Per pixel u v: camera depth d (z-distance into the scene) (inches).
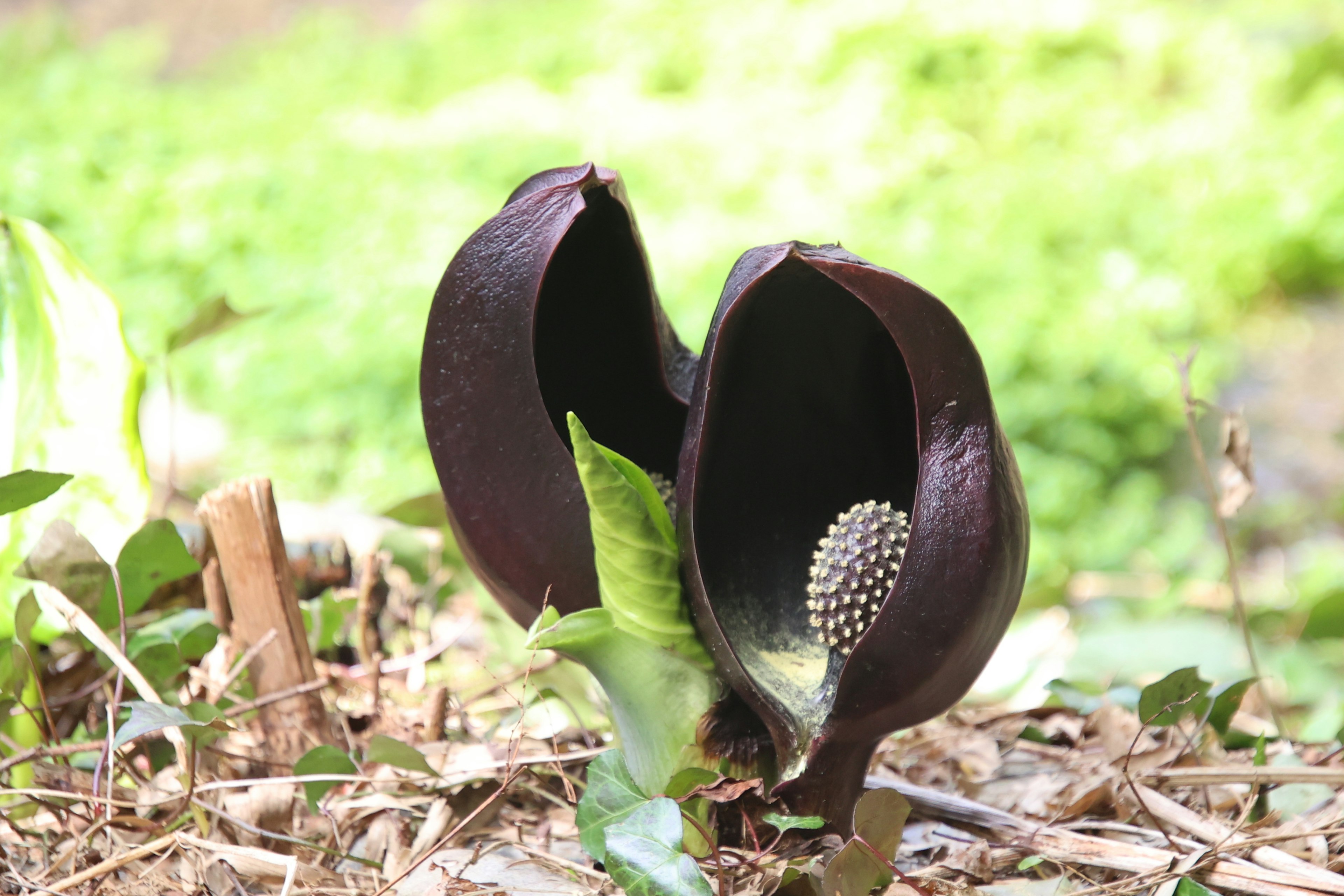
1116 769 43.1
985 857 40.3
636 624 39.1
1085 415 141.4
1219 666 50.4
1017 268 169.8
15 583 42.7
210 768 42.5
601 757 39.3
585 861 40.9
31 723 43.0
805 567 40.6
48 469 42.9
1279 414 164.2
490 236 39.4
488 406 39.3
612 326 41.4
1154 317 172.6
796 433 40.5
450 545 48.0
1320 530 133.0
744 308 38.9
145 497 43.0
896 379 40.1
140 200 177.5
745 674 38.9
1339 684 51.9
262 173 189.8
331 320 153.3
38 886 39.7
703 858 39.6
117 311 43.4
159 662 42.8
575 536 39.2
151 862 40.8
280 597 42.9
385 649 49.1
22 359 43.3
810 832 39.6
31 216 169.6
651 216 189.2
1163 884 39.7
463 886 39.8
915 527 38.3
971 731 45.8
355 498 126.0
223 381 143.3
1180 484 147.3
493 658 49.3
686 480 38.9
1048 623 54.6
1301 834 40.4
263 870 40.1
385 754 41.1
